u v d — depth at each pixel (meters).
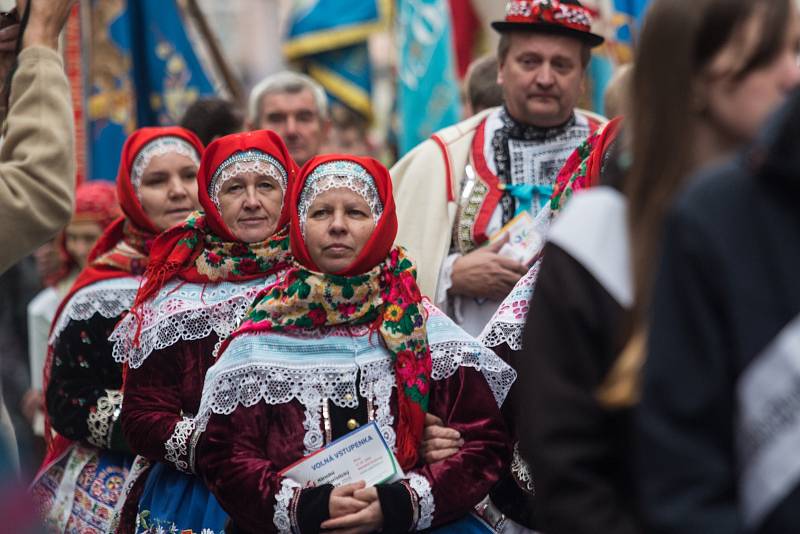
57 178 7.58
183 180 9.90
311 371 7.52
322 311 7.64
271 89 12.02
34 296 14.47
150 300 8.59
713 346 4.07
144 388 8.32
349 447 7.27
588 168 8.20
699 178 4.25
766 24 4.52
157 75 14.51
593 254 4.71
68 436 9.40
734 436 4.09
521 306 8.29
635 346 4.54
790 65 4.58
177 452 7.96
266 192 8.67
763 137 4.14
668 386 4.11
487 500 8.41
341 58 16.48
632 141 4.77
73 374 9.52
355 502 7.08
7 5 7.98
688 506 4.04
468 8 16.11
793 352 3.96
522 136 10.22
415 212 10.19
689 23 4.60
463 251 10.05
